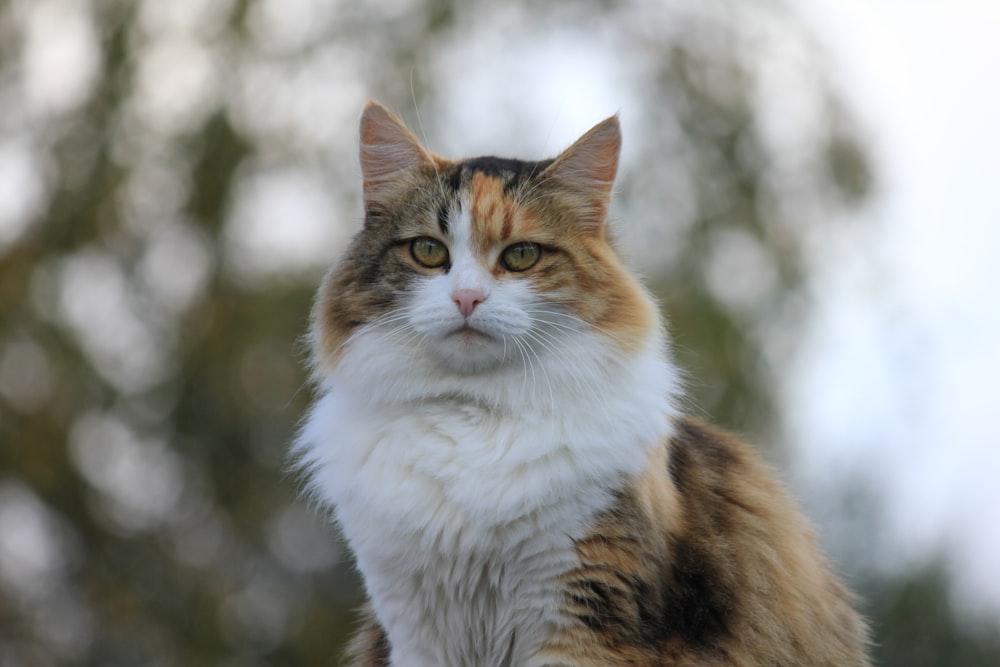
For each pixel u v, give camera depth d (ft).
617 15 49.83
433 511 17.61
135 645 45.88
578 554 17.21
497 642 18.07
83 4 46.93
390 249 18.74
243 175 46.29
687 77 49.16
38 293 46.32
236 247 46.39
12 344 46.39
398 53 47.65
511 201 18.49
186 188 46.47
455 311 17.72
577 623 17.33
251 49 46.91
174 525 47.39
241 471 47.06
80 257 46.50
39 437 45.52
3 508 46.70
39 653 45.96
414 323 17.95
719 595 17.95
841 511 49.49
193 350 45.96
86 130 46.37
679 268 46.39
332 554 47.47
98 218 45.88
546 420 17.70
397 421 18.17
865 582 48.08
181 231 46.75
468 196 18.57
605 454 17.35
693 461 19.38
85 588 46.62
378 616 19.10
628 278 18.74
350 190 46.42
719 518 18.78
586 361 17.85
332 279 19.16
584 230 18.80
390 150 19.34
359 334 18.47
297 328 44.73
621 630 17.20
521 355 17.98
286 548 48.14
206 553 47.37
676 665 17.35
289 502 46.65
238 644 46.39
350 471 18.28
